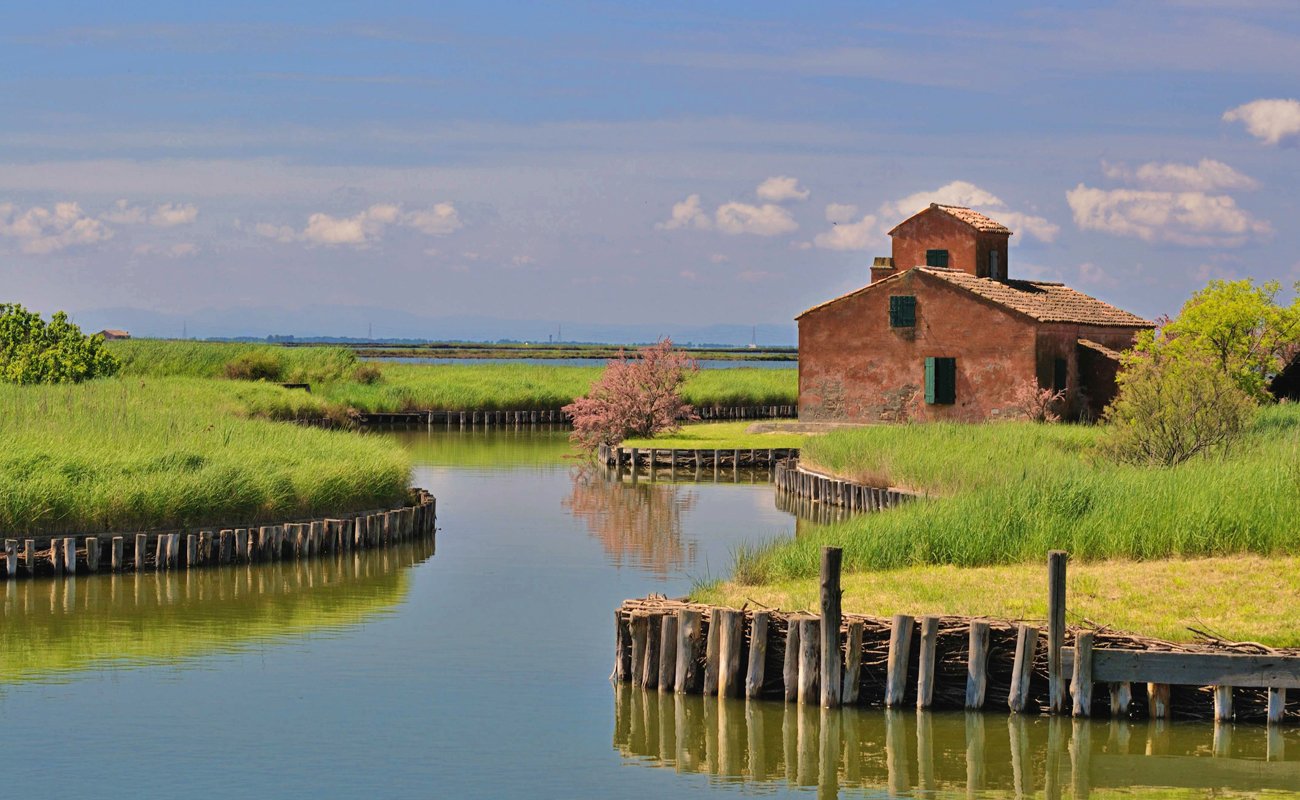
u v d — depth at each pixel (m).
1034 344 53.91
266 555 32.66
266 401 68.50
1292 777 17.58
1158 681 18.78
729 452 56.12
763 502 45.34
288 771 17.98
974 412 55.47
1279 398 53.69
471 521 40.53
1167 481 26.81
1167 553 24.33
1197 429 34.66
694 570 31.86
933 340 56.53
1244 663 18.61
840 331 59.06
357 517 34.81
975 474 35.03
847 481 42.09
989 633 19.56
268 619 26.69
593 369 107.06
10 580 29.95
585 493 48.09
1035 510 25.83
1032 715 19.34
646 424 62.53
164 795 17.14
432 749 18.95
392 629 25.83
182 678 22.39
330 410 74.06
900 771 17.97
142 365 87.56
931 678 19.45
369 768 18.16
